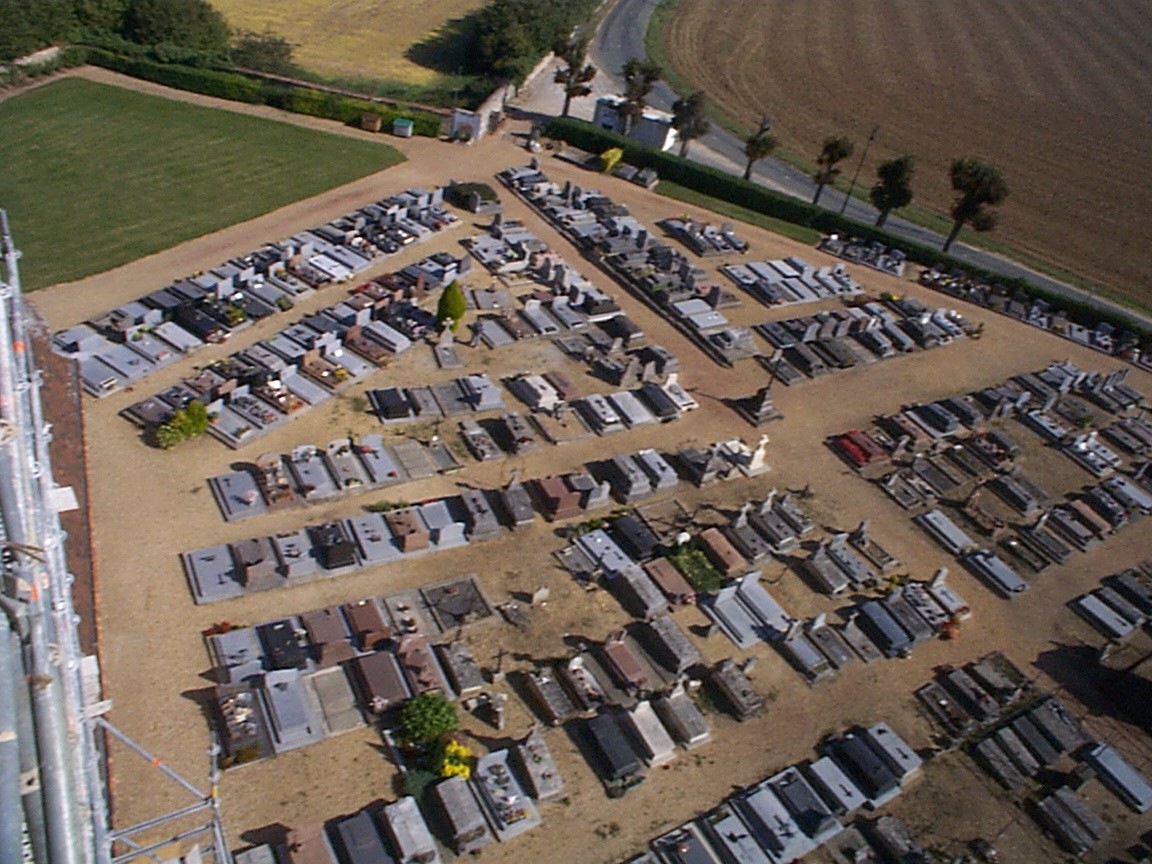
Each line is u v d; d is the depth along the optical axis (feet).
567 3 451.12
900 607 152.56
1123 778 131.23
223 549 140.15
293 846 104.17
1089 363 239.91
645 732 124.36
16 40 284.20
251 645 126.72
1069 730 136.87
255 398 170.81
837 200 320.09
